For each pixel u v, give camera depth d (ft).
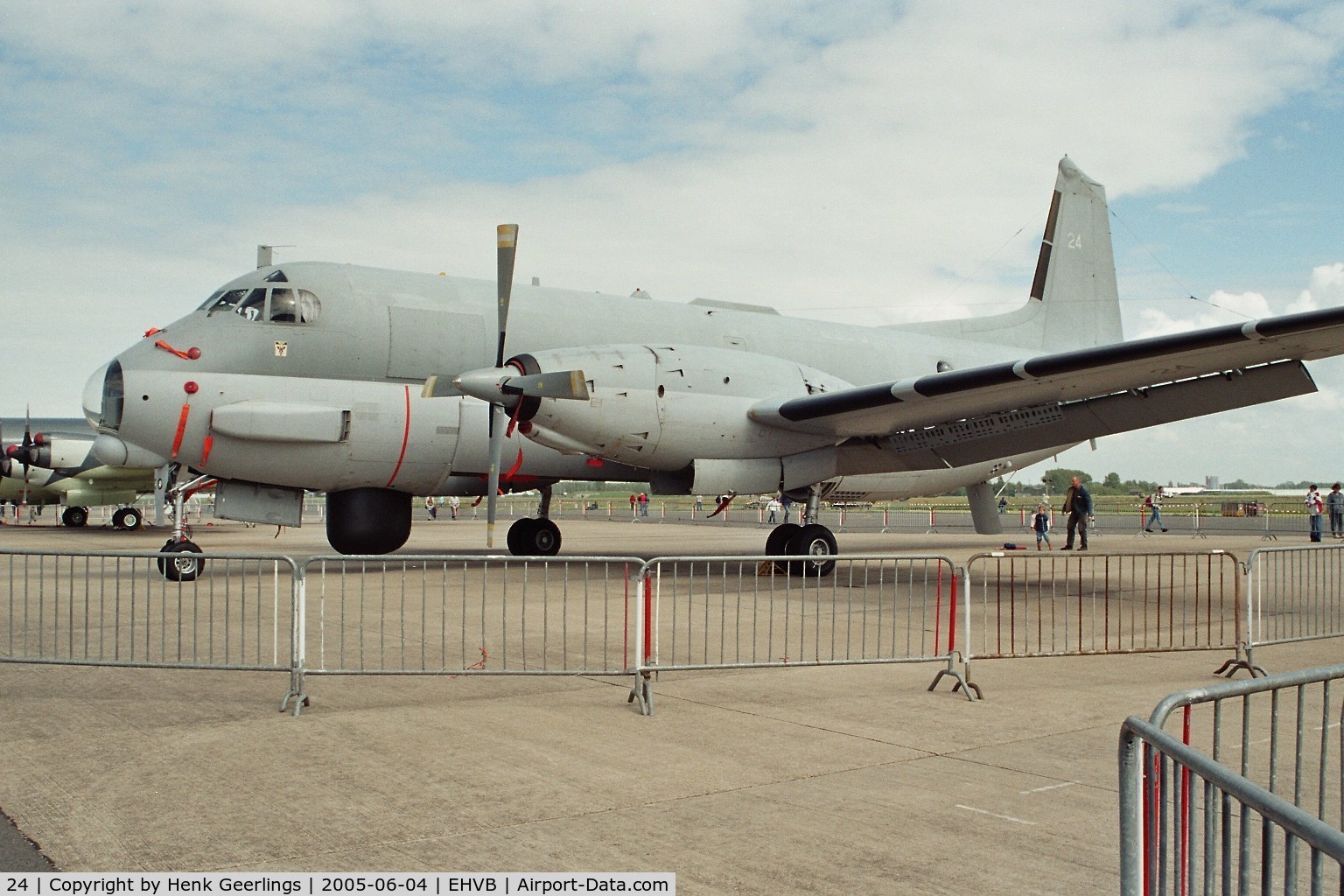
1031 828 13.56
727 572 50.21
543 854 12.50
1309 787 15.47
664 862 12.28
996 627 31.94
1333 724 19.44
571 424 40.14
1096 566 60.44
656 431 41.52
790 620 32.99
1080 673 25.00
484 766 16.28
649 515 169.27
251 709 20.12
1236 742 18.10
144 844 12.69
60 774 15.57
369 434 43.45
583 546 75.82
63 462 95.45
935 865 12.22
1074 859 12.42
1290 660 27.12
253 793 14.76
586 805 14.38
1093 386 38.91
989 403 40.88
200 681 22.67
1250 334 32.65
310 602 36.27
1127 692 22.63
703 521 146.20
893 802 14.62
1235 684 10.26
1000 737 18.53
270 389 41.70
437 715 19.83
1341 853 5.84
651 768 16.29
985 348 62.23
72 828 13.26
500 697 21.52
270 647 26.63
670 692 22.31
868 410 41.06
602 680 23.59
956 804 14.56
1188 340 33.96
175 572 42.01
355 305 43.19
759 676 24.26
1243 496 274.57
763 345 52.08
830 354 54.24
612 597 39.22
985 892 11.45
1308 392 37.60
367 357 43.37
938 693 22.47
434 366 44.68
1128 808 8.70
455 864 12.17
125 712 19.69
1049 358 37.04
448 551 65.21
